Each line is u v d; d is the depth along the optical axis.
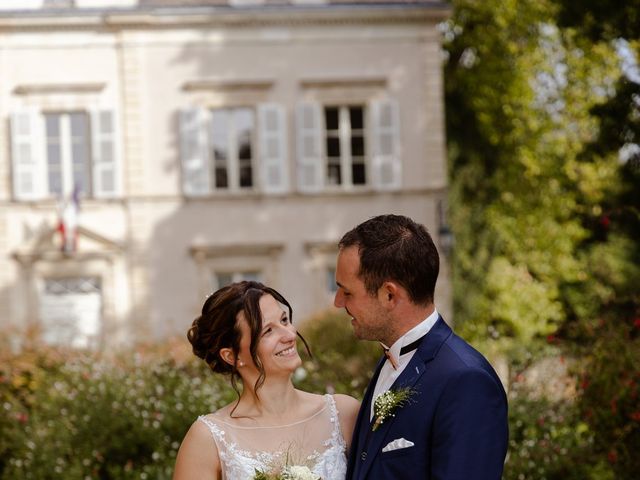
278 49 19.91
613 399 5.70
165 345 11.91
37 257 19.52
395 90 20.02
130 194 19.66
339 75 19.98
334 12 19.72
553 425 6.90
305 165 19.78
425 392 3.29
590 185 20.39
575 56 20.08
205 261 19.77
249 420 3.70
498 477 3.16
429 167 19.98
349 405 3.92
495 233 20.72
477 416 3.19
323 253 19.83
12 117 19.47
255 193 19.75
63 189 19.69
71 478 7.02
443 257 19.08
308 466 3.64
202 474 3.60
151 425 7.39
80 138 19.77
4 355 9.43
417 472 3.26
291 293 19.84
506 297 20.23
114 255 19.64
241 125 20.00
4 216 19.55
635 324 6.11
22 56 19.69
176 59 19.83
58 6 20.33
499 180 21.42
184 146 19.67
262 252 19.78
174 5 20.08
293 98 19.92
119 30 19.72
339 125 20.09
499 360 8.70
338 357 9.20
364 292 3.38
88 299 19.72
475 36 21.62
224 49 19.88
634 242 21.17
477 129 21.62
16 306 19.52
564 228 21.31
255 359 3.68
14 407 8.25
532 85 21.11
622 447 5.86
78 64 19.75
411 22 19.98
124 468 7.17
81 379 8.31
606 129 10.91
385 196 19.97
